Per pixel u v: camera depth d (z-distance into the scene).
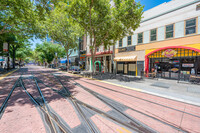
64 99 4.79
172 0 10.65
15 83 8.26
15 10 8.29
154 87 7.35
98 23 11.16
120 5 9.55
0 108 3.76
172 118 3.30
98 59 21.53
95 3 9.68
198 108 4.06
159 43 11.64
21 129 2.59
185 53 9.73
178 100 4.82
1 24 12.67
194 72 9.34
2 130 2.52
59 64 41.09
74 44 19.83
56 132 2.50
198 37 8.91
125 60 14.94
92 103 4.39
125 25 10.45
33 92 5.84
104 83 8.91
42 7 8.89
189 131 2.67
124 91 6.39
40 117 3.20
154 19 12.14
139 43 13.68
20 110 3.64
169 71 10.99
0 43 16.70
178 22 10.16
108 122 2.99
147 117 3.33
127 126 2.81
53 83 8.42
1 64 31.95
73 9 10.25
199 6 8.88
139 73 13.61
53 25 16.67
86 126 2.77
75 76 13.27
